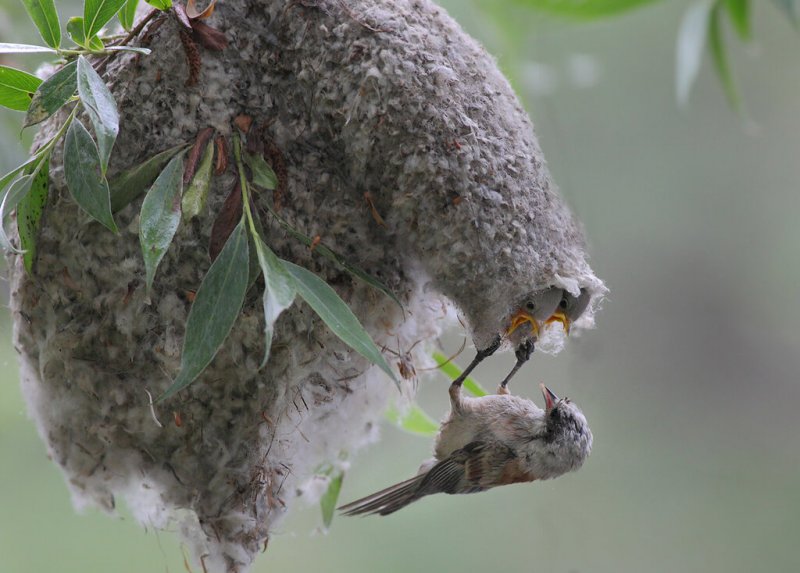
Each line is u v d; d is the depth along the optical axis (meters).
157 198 3.13
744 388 5.18
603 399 4.69
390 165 3.15
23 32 3.28
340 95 3.15
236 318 3.14
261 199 3.15
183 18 3.15
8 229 3.17
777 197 5.20
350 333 3.12
